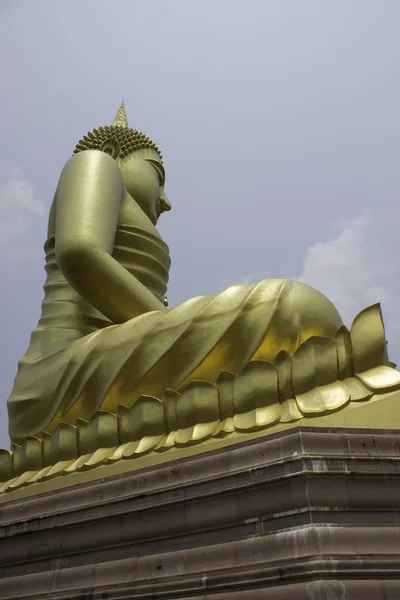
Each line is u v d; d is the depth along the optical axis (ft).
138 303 24.06
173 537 14.89
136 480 15.94
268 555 13.11
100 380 21.29
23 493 20.72
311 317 19.45
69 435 20.90
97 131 34.04
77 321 26.37
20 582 16.80
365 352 17.17
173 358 20.02
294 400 17.26
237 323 19.49
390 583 12.01
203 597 13.26
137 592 14.35
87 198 25.62
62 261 24.26
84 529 16.33
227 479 14.39
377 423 15.87
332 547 12.54
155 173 32.91
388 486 13.61
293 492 13.41
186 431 18.19
